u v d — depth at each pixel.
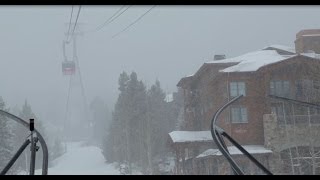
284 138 30.61
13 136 42.47
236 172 4.15
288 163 29.66
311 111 30.59
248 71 33.78
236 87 33.88
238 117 33.09
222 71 34.00
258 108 33.16
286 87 32.81
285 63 32.56
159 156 43.50
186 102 40.91
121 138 52.00
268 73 32.91
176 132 34.72
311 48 41.16
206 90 37.66
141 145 46.41
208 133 34.16
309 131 29.64
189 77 40.00
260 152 30.22
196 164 31.89
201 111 38.72
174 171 34.75
